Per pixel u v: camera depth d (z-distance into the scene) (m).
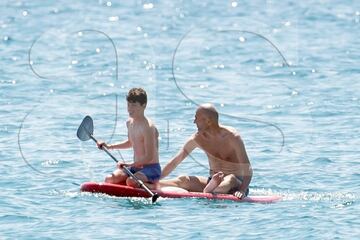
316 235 33.59
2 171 42.84
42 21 99.69
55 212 36.62
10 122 52.97
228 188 39.56
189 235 33.72
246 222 35.31
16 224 35.03
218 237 33.47
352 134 50.53
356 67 72.12
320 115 55.09
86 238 33.41
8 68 71.50
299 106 57.50
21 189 40.00
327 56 77.75
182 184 40.50
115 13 106.94
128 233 34.00
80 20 101.06
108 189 39.16
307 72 70.31
